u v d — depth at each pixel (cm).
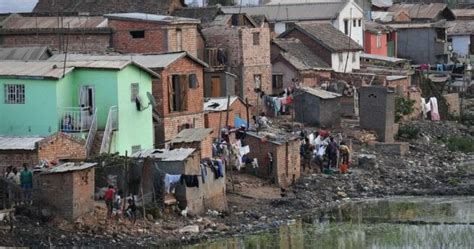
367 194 9838
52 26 12325
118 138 9131
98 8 14125
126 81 9231
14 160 8225
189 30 12025
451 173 10788
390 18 19850
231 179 9538
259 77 13000
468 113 14712
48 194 7644
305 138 10506
